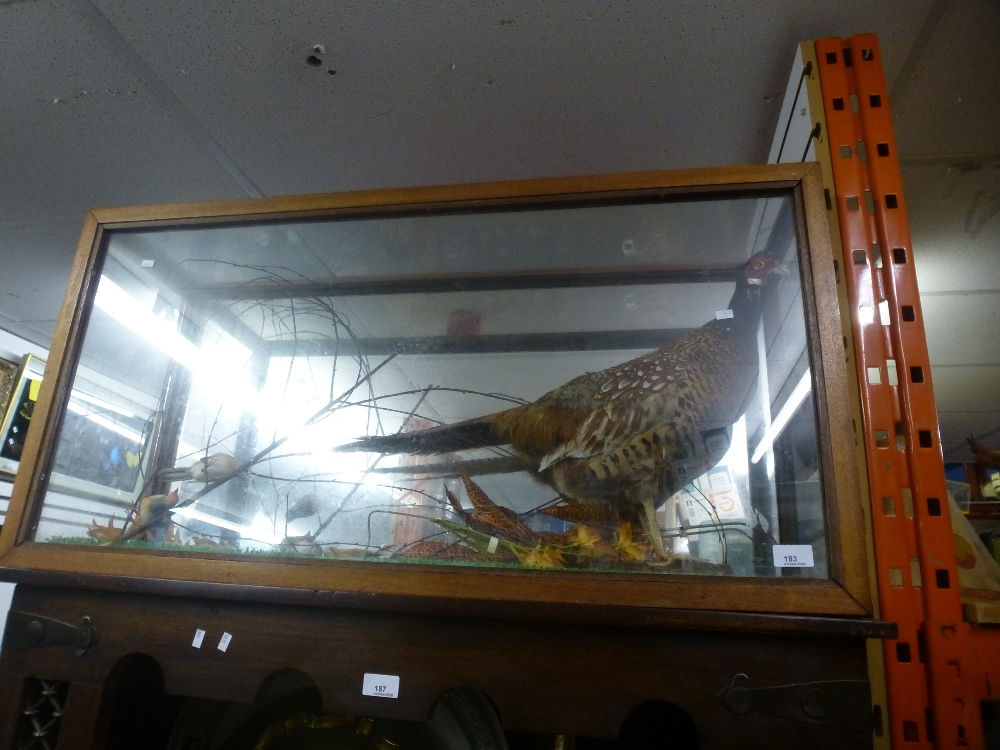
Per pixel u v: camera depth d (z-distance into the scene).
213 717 0.79
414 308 1.06
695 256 0.92
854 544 0.62
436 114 1.15
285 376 1.04
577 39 1.00
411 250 0.95
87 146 1.26
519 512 0.83
